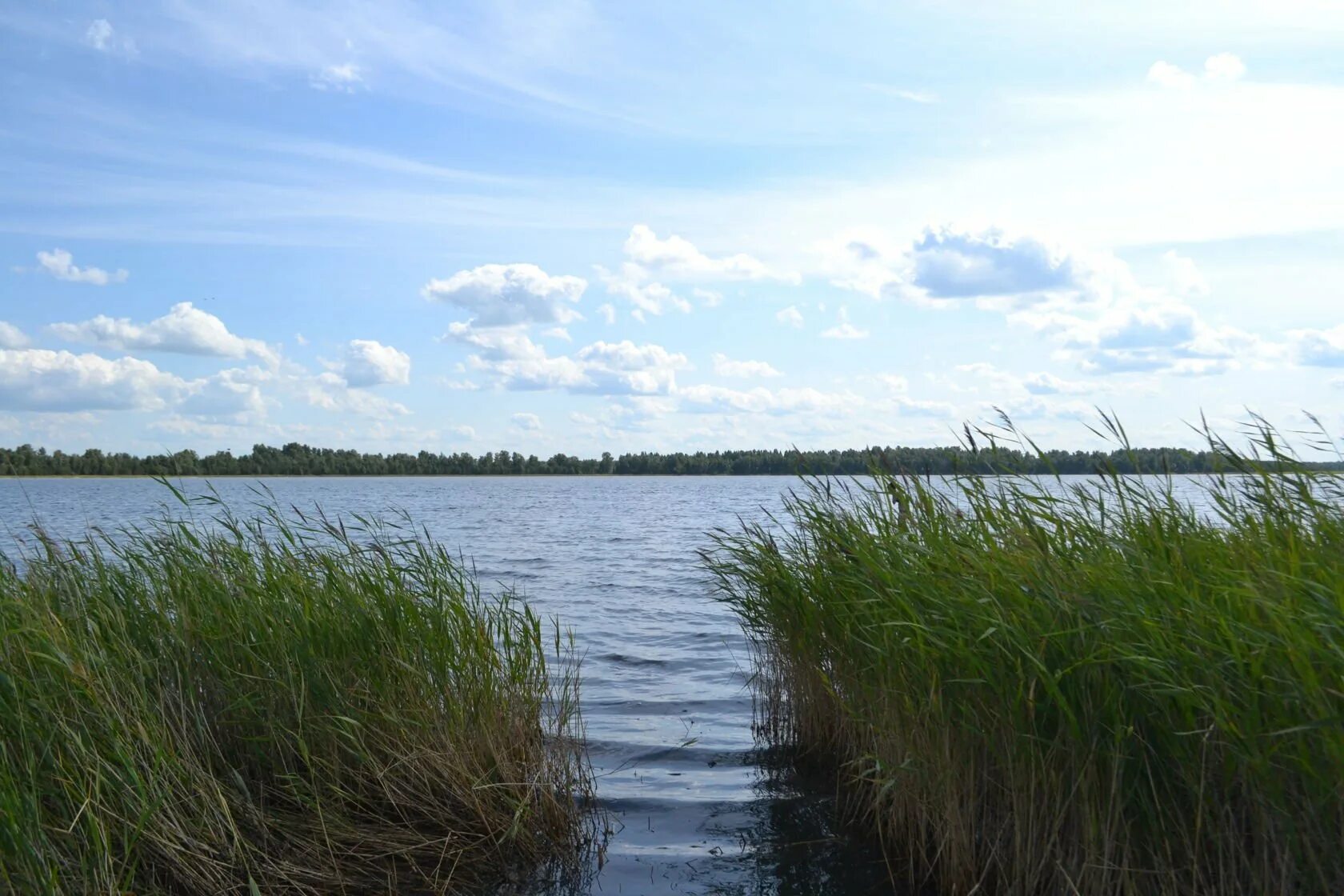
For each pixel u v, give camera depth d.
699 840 5.41
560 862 5.09
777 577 6.75
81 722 4.14
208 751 4.90
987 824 4.58
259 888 4.39
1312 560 3.70
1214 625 3.54
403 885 4.70
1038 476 5.12
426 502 59.06
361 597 5.74
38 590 5.12
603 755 7.06
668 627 12.80
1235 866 3.62
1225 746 3.54
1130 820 3.87
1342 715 3.07
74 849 3.92
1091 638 3.96
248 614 5.42
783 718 7.44
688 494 79.94
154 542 5.94
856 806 5.80
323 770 5.21
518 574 19.12
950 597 4.56
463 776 5.32
